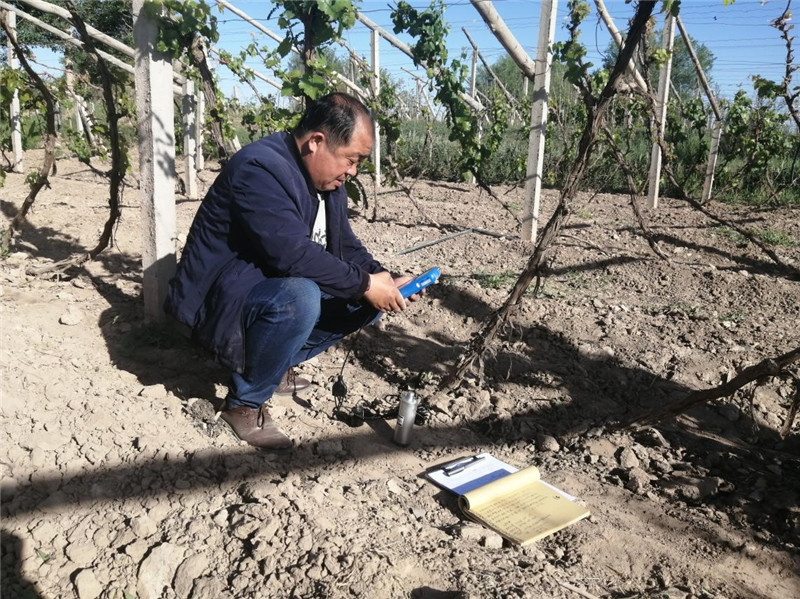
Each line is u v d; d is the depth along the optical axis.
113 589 2.19
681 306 5.30
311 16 4.14
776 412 3.71
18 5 8.79
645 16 2.85
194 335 2.95
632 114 10.24
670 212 9.77
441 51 6.68
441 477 2.92
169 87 3.64
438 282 5.14
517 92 17.67
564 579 2.37
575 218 8.97
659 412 3.23
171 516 2.48
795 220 9.34
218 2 3.91
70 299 4.12
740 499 2.94
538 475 2.93
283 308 2.73
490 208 9.64
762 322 4.99
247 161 2.73
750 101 10.66
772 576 2.50
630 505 2.88
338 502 2.63
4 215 6.43
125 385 3.25
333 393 3.35
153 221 3.69
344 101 2.76
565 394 3.74
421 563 2.34
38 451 2.66
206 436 2.96
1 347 3.23
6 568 2.23
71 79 7.00
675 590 2.37
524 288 3.31
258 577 2.23
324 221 3.16
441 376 3.87
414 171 13.16
